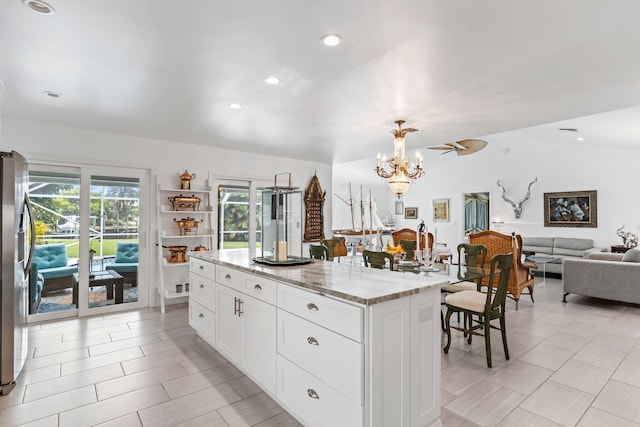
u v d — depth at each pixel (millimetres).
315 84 2559
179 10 1627
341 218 6578
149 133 4160
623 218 6746
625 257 4879
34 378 2562
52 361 2861
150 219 4496
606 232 6938
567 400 2271
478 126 3762
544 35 1837
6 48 2014
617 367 2771
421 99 2869
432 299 1926
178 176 4680
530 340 3391
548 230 7738
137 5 1585
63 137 3857
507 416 2088
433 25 1749
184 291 4488
